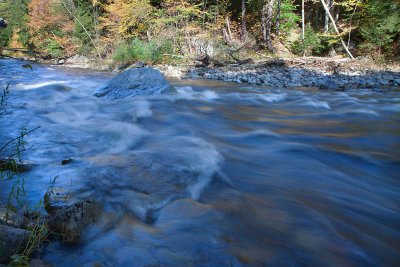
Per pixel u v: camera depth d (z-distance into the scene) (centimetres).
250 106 828
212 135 558
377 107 827
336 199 332
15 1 2334
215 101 866
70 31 2275
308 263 230
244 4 2155
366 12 1770
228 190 340
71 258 222
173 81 1269
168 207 296
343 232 272
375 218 299
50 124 575
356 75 1323
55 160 402
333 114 752
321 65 1487
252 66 1543
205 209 295
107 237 245
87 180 328
